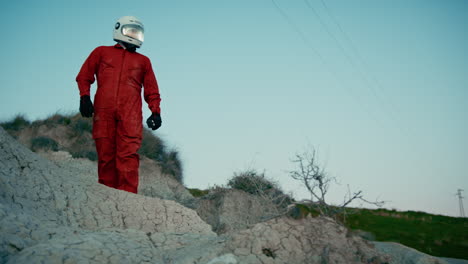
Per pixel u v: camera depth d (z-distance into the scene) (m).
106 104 7.34
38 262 3.35
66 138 15.38
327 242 4.22
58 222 5.07
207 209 10.83
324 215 4.68
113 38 7.69
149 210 6.01
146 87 7.83
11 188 5.11
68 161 13.42
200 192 14.92
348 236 4.41
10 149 5.68
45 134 15.46
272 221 4.43
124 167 7.31
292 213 4.69
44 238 3.91
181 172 15.45
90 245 3.75
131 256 3.87
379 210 19.62
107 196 6.00
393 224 15.74
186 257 4.12
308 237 4.26
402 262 5.65
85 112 7.29
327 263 4.00
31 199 5.21
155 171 14.25
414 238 13.75
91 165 13.61
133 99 7.48
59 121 16.28
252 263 3.94
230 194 10.48
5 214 4.01
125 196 6.12
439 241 13.35
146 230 5.72
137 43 7.66
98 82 7.51
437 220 18.33
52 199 5.45
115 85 7.38
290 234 4.26
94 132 7.43
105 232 4.44
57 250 3.52
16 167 5.54
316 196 4.70
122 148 7.33
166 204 6.21
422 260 5.63
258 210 7.27
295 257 4.05
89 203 5.73
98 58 7.56
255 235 4.20
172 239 4.93
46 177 5.72
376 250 4.38
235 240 4.18
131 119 7.40
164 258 4.29
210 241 4.77
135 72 7.55
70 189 5.79
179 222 6.02
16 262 3.35
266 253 4.07
